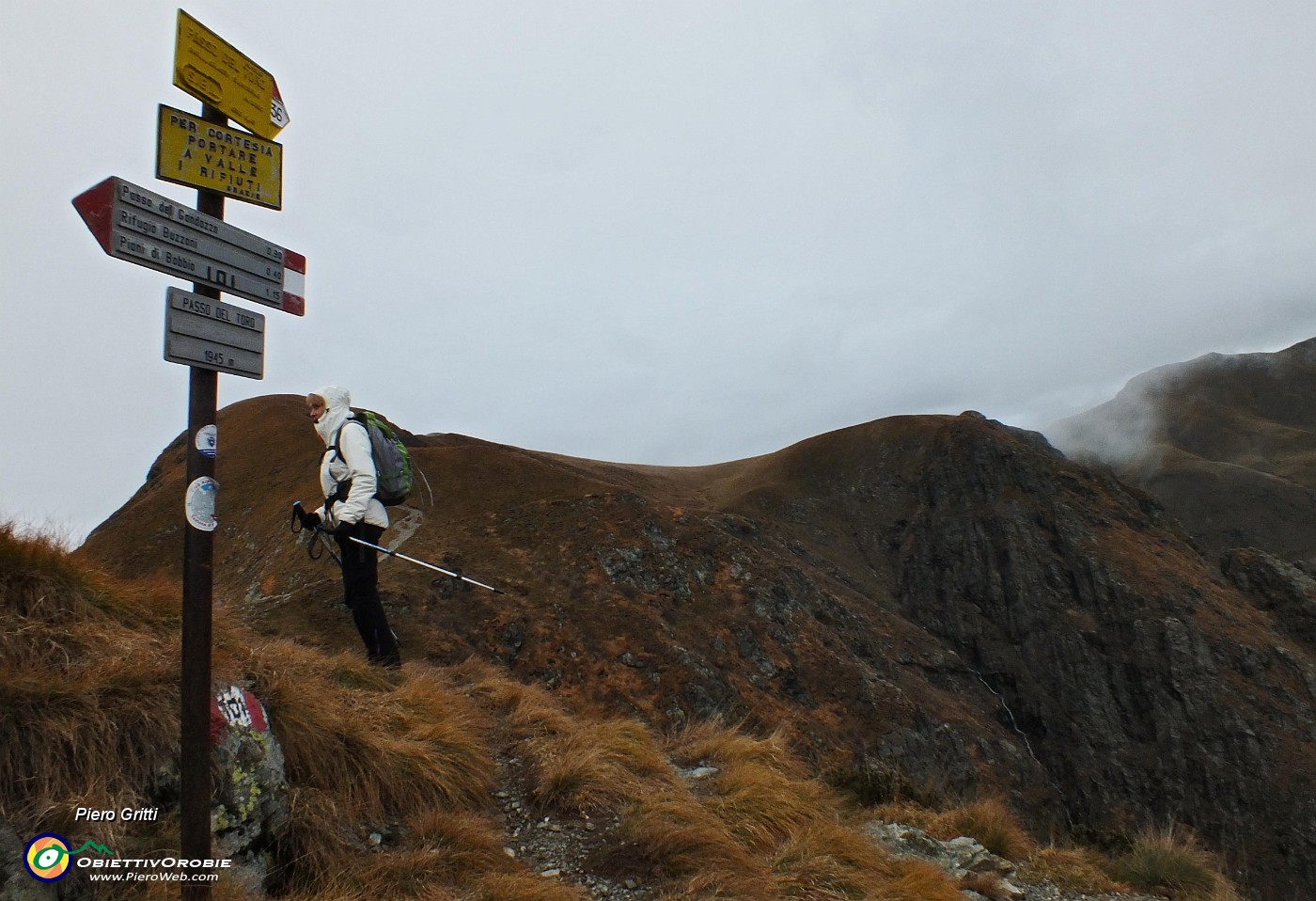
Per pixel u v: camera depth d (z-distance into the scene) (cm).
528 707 698
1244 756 7488
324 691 540
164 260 322
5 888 316
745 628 6116
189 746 334
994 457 11400
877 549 11131
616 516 6806
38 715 359
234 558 5462
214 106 355
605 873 479
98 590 476
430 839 469
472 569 5762
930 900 528
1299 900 6619
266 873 404
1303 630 9081
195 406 340
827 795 757
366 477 645
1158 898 707
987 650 9238
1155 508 10975
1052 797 6794
